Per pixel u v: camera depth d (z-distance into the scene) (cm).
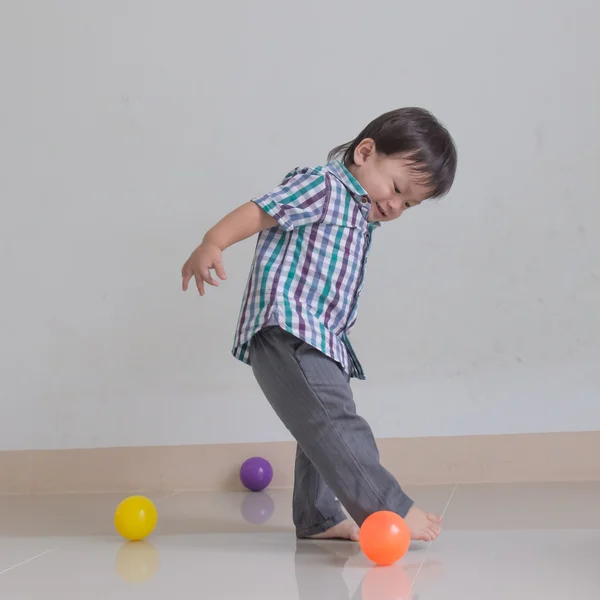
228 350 215
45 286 222
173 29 222
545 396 203
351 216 132
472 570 105
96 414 218
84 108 224
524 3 209
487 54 210
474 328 206
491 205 207
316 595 95
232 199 218
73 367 220
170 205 220
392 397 208
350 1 216
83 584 107
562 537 125
